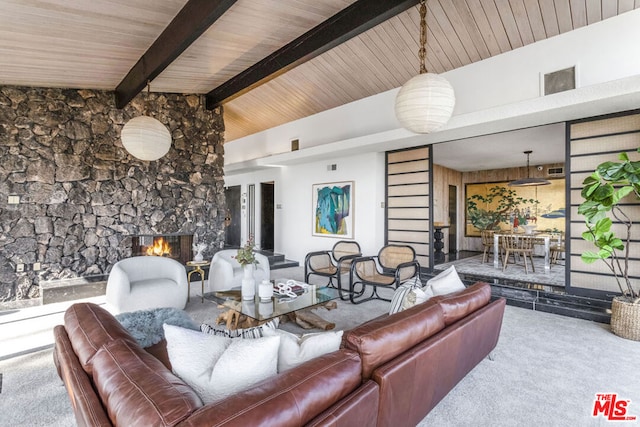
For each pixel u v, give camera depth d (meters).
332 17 3.76
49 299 4.55
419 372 1.65
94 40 3.55
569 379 2.50
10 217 4.58
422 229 5.73
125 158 5.51
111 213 5.37
